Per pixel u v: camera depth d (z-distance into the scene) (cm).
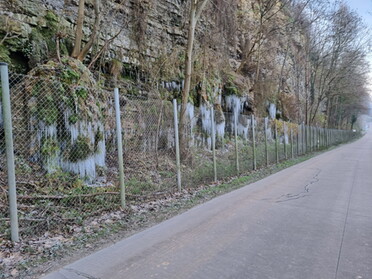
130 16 1005
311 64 2689
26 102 535
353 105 4591
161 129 762
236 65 1767
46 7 781
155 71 1058
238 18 1764
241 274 253
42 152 523
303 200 520
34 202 427
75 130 560
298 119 2453
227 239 339
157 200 539
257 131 1309
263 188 648
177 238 349
